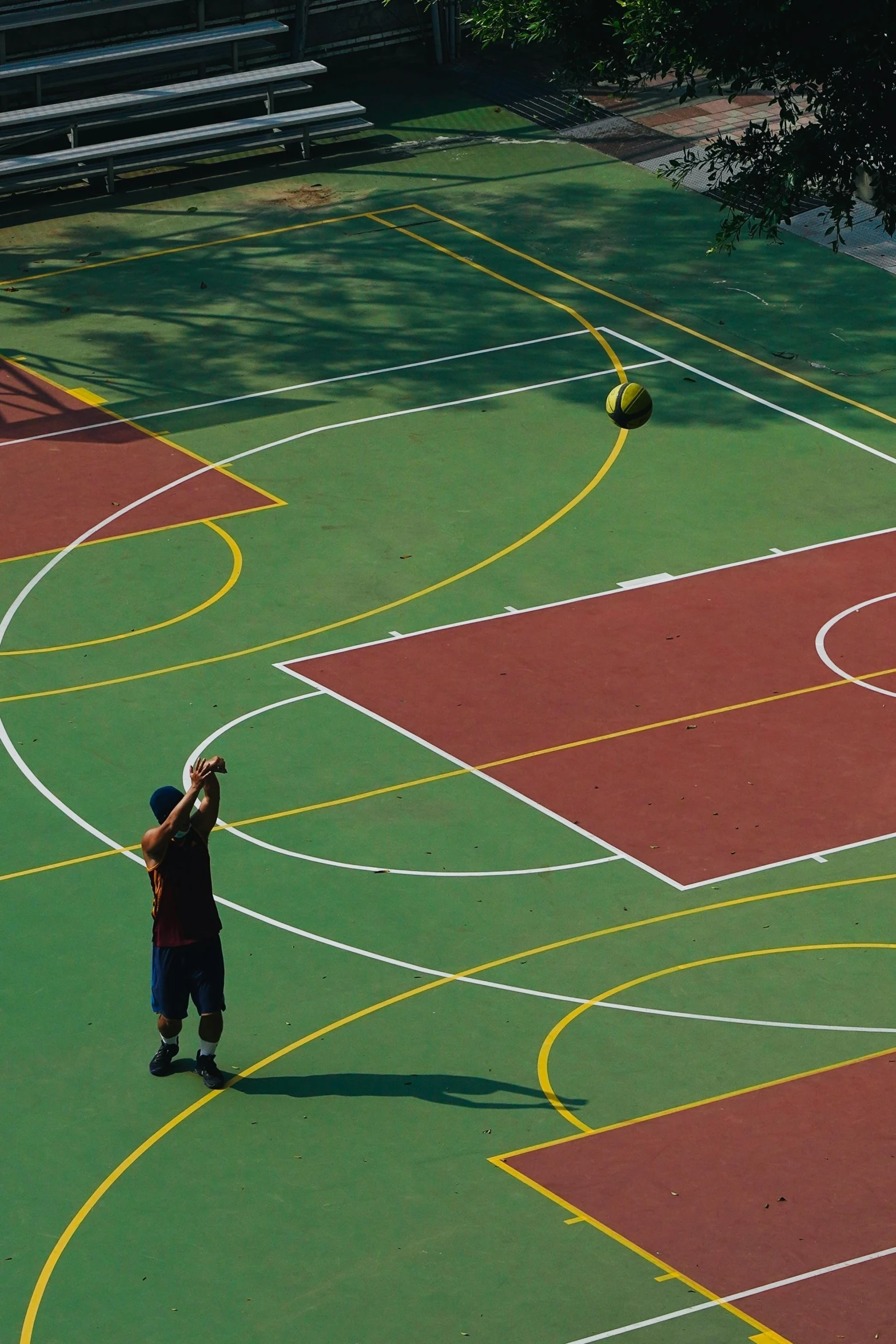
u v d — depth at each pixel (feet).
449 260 148.05
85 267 147.33
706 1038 74.33
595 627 102.99
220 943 74.49
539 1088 71.82
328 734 94.38
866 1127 69.36
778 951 79.36
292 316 139.74
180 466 120.16
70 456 121.29
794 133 90.02
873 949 79.41
